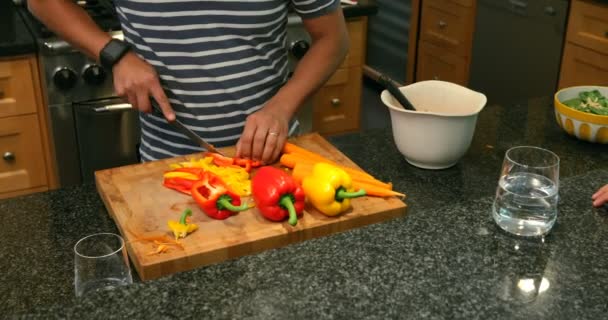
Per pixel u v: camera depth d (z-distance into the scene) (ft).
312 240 3.15
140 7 4.53
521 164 3.58
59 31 4.88
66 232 3.93
